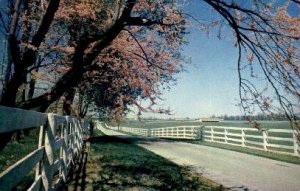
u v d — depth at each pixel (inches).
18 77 195.5
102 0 303.0
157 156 566.6
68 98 584.4
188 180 338.3
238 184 333.4
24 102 225.1
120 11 242.4
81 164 394.6
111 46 345.1
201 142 1008.2
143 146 811.4
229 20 189.9
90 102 870.4
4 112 81.7
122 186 281.0
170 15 251.9
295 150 613.0
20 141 591.5
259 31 183.2
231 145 883.4
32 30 276.5
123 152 596.1
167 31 312.5
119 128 3235.7
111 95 619.5
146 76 430.9
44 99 228.8
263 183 343.0
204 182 335.0
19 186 246.4
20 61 194.4
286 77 180.1
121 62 398.6
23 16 259.3
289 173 417.1
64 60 348.8
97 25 324.5
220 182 341.1
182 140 1131.3
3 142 180.4
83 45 236.1
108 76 433.1
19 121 99.7
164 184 307.0
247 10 180.2
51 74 394.3
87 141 825.5
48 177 169.8
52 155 173.6
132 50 362.9
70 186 255.9
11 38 189.9
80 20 330.3
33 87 488.4
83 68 239.3
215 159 554.6
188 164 479.5
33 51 196.5
